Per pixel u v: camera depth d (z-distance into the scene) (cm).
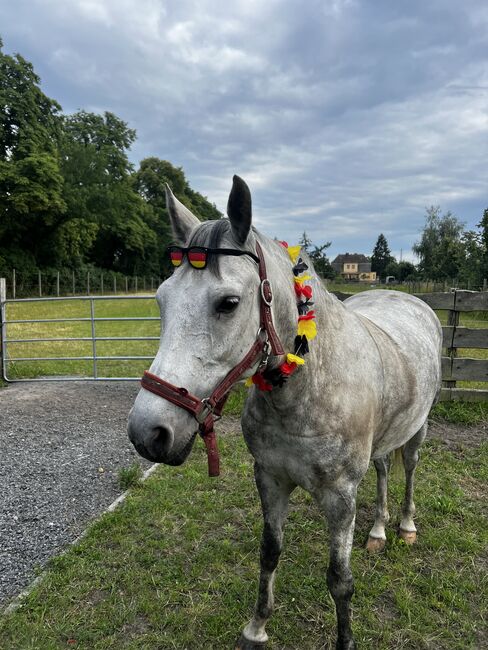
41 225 2998
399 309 287
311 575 256
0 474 378
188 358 130
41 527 301
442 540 289
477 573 261
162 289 142
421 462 399
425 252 4831
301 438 171
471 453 421
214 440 140
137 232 4159
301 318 163
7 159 2817
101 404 579
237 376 139
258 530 296
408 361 233
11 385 675
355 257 9375
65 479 371
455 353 538
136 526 300
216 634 218
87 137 4259
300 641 214
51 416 530
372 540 281
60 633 216
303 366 163
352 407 178
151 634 216
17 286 2720
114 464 400
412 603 236
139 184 5131
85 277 3375
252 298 140
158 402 125
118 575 254
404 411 227
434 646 213
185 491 344
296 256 183
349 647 190
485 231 2155
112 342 1145
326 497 181
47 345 1090
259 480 194
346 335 191
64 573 253
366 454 187
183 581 251
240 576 256
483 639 218
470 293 519
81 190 3638
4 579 250
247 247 143
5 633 214
